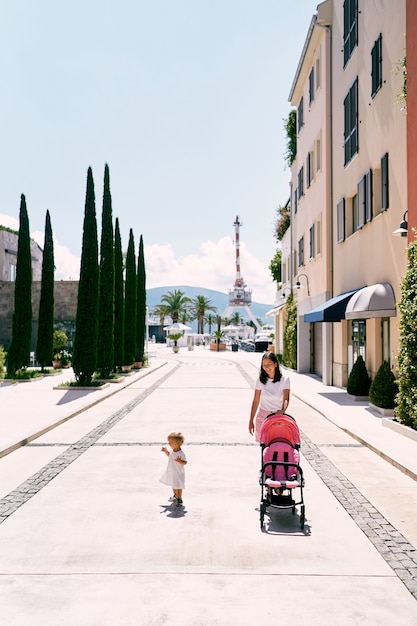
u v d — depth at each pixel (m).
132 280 33.22
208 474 8.70
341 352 21.94
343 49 21.11
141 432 12.52
